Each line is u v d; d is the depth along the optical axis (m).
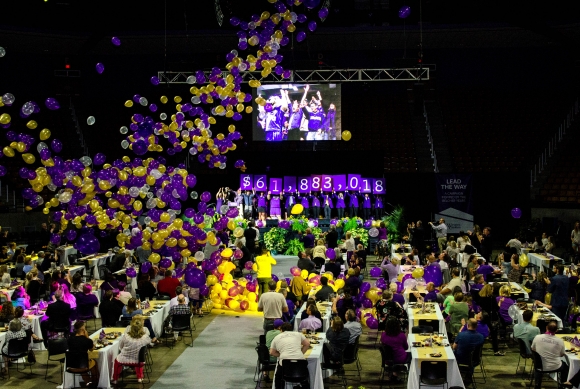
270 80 31.69
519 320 14.69
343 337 12.45
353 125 35.91
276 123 31.16
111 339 13.02
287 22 14.20
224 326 17.27
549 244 23.20
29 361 14.01
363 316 16.72
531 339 12.75
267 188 30.94
